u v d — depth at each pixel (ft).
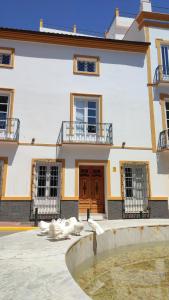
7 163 38.27
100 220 37.42
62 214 38.29
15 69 41.55
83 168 42.75
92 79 43.73
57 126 40.86
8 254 16.37
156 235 30.09
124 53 45.96
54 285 11.05
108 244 25.86
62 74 42.83
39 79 41.88
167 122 45.27
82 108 43.19
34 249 17.62
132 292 15.42
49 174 39.70
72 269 18.08
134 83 45.03
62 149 40.14
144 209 41.47
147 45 46.52
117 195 40.47
